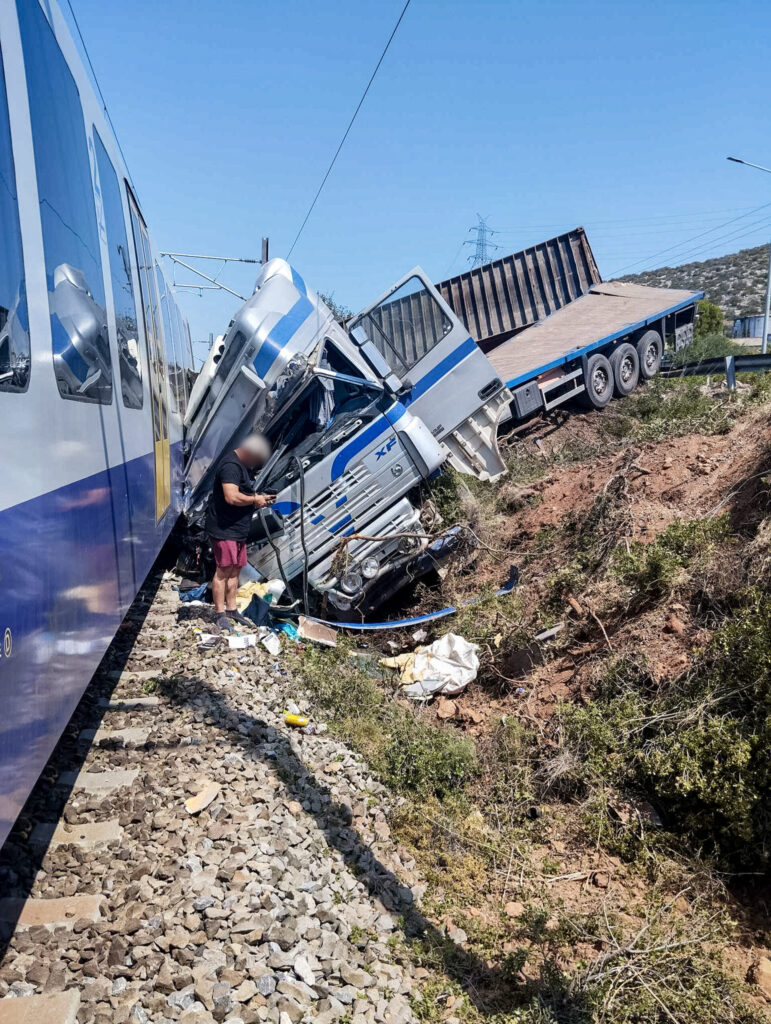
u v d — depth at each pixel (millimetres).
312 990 3291
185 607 8211
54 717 3182
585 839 5211
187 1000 3037
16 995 2957
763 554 6008
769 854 4707
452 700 7230
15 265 3041
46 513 3150
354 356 9328
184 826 4180
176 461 9820
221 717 5562
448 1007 3648
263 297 9219
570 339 15977
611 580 7059
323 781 5223
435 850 4992
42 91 3771
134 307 6930
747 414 9195
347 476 8797
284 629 8297
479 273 18516
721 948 4262
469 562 9297
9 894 3559
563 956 4199
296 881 3982
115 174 6547
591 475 9703
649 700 5816
